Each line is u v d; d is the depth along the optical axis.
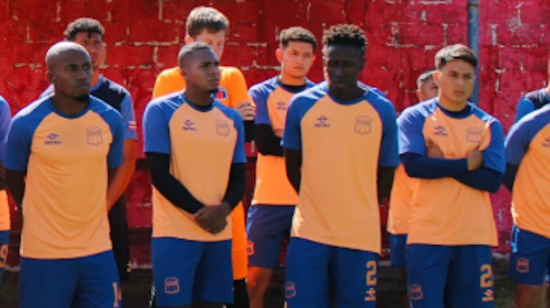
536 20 20.95
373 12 20.83
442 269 14.24
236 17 20.69
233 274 14.84
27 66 20.47
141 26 20.59
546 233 15.13
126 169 14.52
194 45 13.51
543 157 15.09
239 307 15.22
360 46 13.17
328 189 13.16
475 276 14.23
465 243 14.16
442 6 20.88
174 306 13.20
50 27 20.45
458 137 14.35
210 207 13.17
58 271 12.64
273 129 16.36
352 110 13.27
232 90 15.12
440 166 14.03
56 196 12.62
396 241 16.72
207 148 13.34
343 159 13.20
